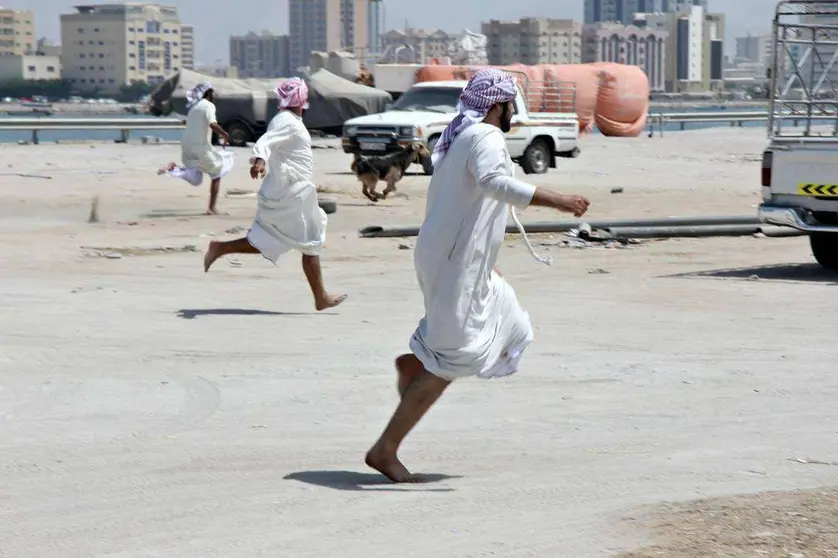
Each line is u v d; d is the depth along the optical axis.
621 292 15.18
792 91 19.48
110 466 7.59
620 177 36.28
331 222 23.72
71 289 15.01
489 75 7.11
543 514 6.59
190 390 9.73
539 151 37.66
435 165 7.15
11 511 6.65
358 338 11.91
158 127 52.84
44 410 9.07
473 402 9.38
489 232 7.07
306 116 55.28
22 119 49.62
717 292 15.21
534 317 13.23
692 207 27.22
